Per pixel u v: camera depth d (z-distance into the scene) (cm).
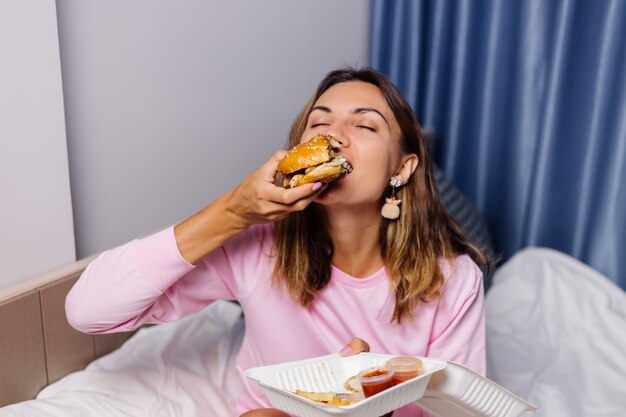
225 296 128
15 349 131
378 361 105
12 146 132
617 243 226
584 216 229
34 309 135
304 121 126
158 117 174
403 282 123
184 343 163
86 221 160
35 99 135
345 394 97
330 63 238
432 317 127
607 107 218
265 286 125
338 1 235
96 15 153
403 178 123
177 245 110
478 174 246
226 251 125
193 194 190
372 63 250
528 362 174
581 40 218
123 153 166
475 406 102
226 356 161
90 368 149
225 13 188
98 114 158
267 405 130
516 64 231
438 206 129
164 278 111
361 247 123
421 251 124
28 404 127
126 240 172
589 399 155
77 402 131
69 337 145
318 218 123
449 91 246
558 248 237
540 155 227
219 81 191
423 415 127
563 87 221
